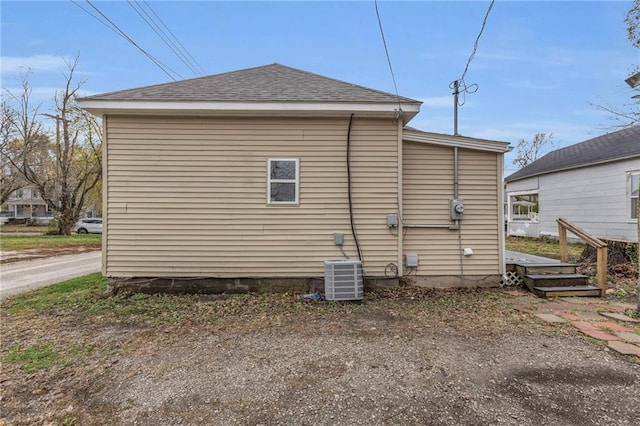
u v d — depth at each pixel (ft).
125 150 19.80
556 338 12.72
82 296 19.54
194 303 17.99
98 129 79.97
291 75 24.04
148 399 8.82
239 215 20.11
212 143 19.98
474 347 11.91
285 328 14.05
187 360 11.09
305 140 20.16
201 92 19.97
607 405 8.34
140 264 20.01
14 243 56.13
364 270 20.40
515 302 17.98
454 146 21.16
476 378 9.73
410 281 21.25
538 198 51.75
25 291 21.65
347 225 20.33
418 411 8.19
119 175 19.83
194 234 20.03
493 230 21.58
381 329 13.83
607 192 39.22
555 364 10.55
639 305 15.87
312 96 19.58
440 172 21.39
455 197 21.33
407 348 11.85
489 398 8.70
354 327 14.08
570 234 44.68
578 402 8.48
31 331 14.02
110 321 15.17
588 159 41.81
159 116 19.85
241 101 18.92
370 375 9.94
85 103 18.66
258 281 20.27
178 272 20.03
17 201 152.35
